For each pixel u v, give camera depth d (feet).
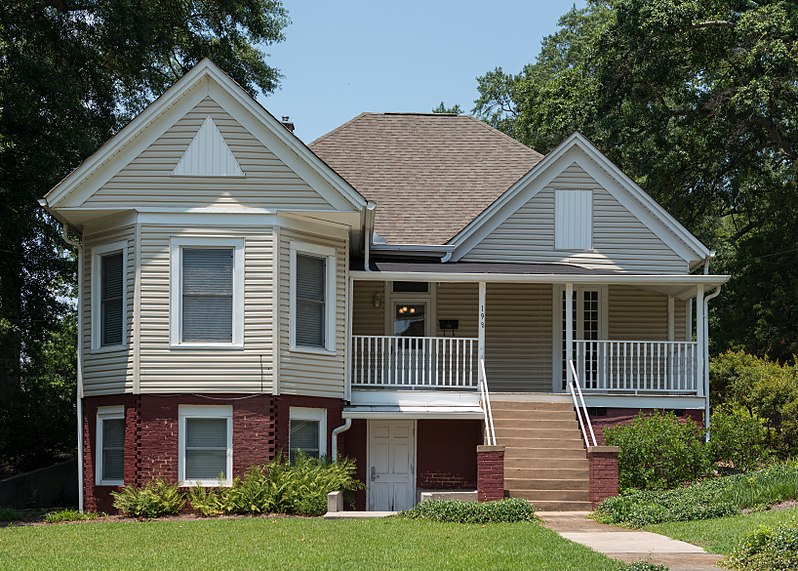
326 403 71.87
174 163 68.90
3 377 95.96
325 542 50.60
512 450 70.79
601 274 79.15
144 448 67.15
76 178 67.97
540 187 88.33
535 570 41.86
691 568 42.93
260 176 69.21
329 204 69.62
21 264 94.27
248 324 68.23
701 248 87.92
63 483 93.04
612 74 121.19
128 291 68.59
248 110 69.15
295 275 70.03
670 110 125.39
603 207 88.43
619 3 116.88
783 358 128.98
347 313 74.13
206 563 44.91
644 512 59.41
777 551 42.52
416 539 51.26
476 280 76.33
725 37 120.67
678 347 78.95
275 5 124.98
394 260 85.71
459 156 99.04
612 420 76.28
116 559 46.55
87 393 70.74
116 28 94.84
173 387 67.56
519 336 88.89
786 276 128.67
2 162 86.63
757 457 75.82
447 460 77.56
